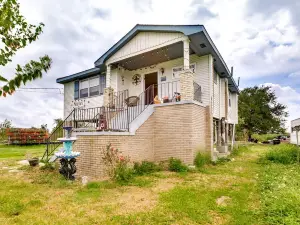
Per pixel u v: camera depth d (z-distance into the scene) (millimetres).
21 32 2291
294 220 3164
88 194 4695
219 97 12922
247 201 4207
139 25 9992
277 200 3895
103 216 3500
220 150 12312
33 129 23578
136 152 7523
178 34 8961
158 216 3463
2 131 25484
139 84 12711
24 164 9219
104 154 6383
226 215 3551
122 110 9641
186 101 8125
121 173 5816
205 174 6816
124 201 4230
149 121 8422
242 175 6656
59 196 4570
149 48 9898
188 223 3252
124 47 10859
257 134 33656
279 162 9258
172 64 11453
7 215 3564
